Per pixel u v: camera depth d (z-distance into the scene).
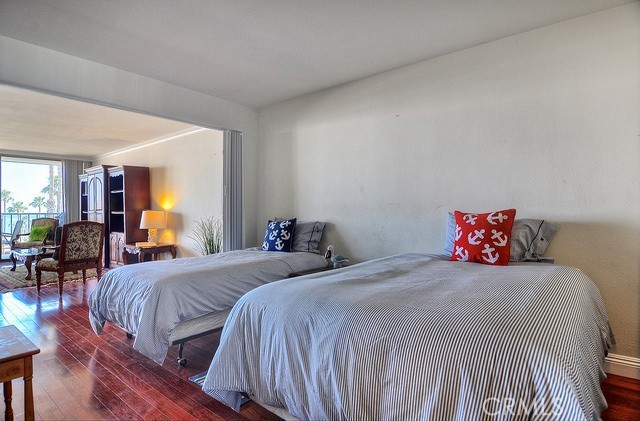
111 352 2.61
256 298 1.62
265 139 4.25
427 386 1.07
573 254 2.38
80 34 2.50
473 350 1.05
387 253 3.24
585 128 2.35
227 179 3.98
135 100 3.21
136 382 2.16
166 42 2.63
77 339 2.86
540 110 2.51
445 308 1.26
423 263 2.30
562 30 2.42
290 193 4.00
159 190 5.78
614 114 2.26
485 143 2.73
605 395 1.99
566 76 2.42
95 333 2.92
